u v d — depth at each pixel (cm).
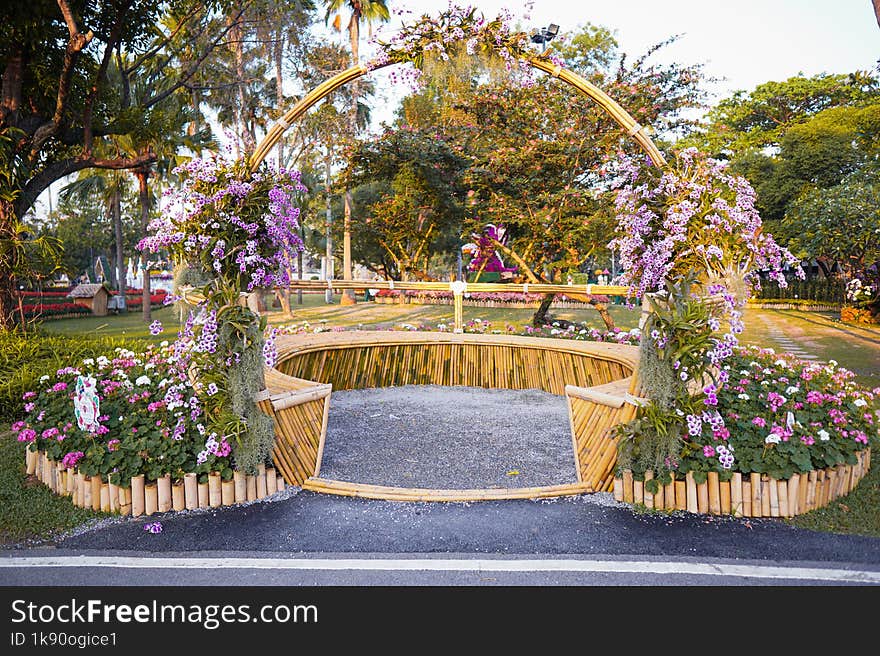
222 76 1848
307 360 639
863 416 413
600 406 392
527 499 356
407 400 636
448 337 732
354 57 1961
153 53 1104
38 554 288
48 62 968
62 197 2805
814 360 893
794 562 275
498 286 759
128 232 3822
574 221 980
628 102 973
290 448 383
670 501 336
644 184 429
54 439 379
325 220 2394
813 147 2236
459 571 266
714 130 1102
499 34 459
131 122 1014
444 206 1444
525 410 592
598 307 882
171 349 544
